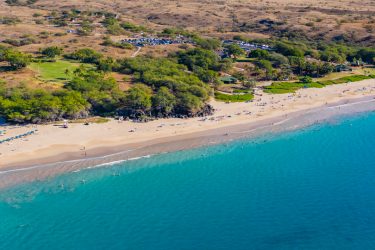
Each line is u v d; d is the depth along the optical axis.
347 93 127.19
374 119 104.88
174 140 89.38
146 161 79.94
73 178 73.12
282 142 89.81
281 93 124.69
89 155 81.25
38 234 58.72
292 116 106.12
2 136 87.19
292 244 56.84
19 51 135.12
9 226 60.28
